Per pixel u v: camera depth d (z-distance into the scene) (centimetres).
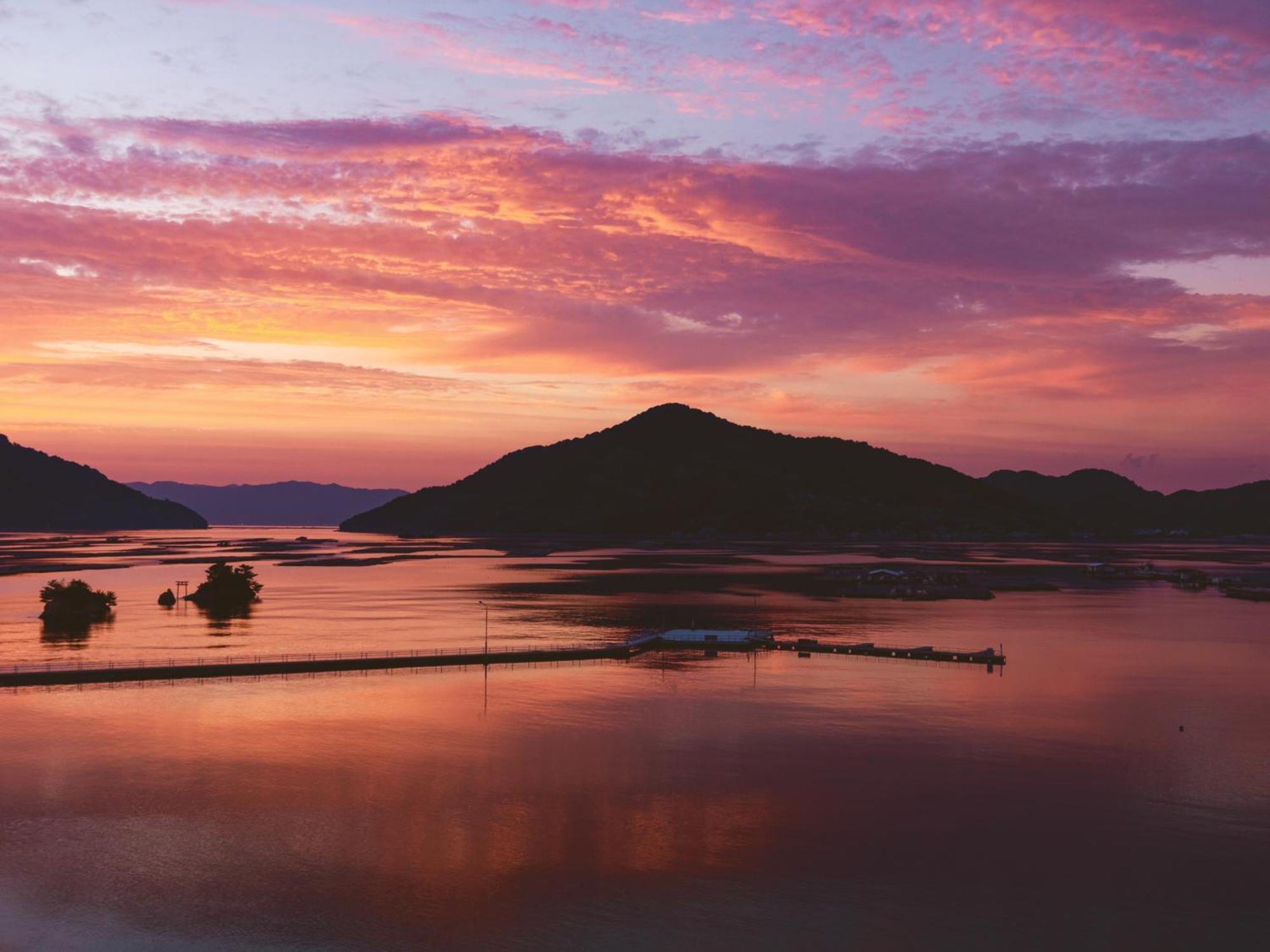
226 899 4231
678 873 4528
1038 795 5641
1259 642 11962
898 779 5928
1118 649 11300
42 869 4522
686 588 19612
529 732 7000
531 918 4084
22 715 7431
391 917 4088
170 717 7419
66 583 19650
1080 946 3906
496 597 17500
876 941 3925
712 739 6819
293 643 11212
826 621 14038
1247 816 5331
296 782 5766
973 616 14762
